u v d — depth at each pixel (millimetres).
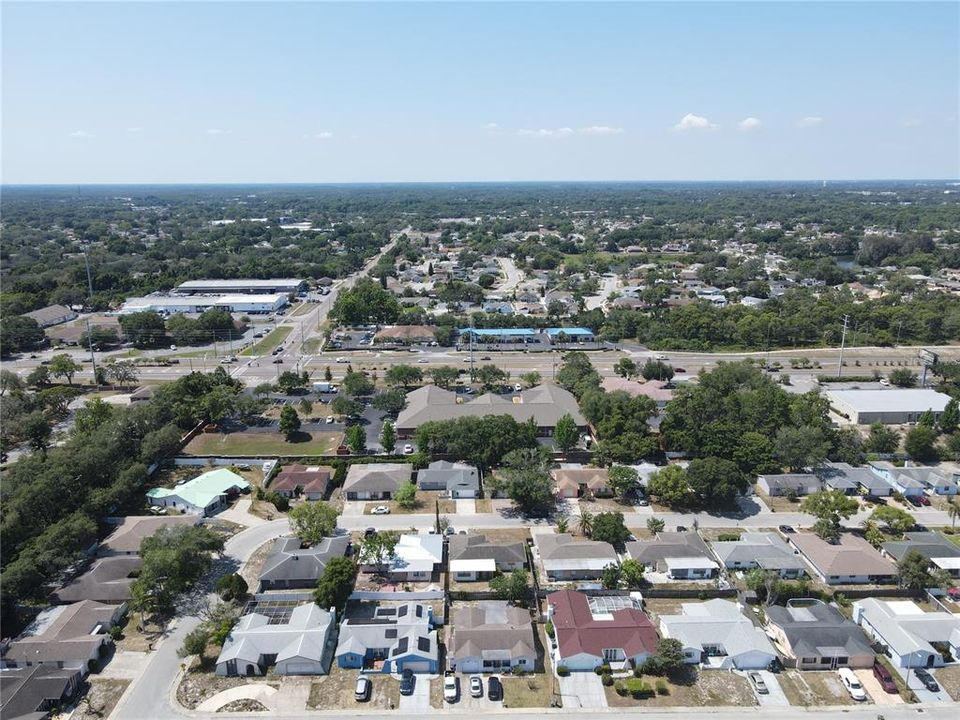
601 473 113125
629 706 68062
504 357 197500
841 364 182500
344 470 118625
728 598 85500
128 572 86375
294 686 70375
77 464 101312
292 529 100188
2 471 116125
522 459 108875
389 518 104250
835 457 122438
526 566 91062
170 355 199000
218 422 143625
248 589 86312
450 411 136125
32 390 166000
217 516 104875
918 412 144625
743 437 119438
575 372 161500
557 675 72062
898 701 68688
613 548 92188
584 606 80000
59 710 66812
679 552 91062
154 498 107812
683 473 107188
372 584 87500
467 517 104688
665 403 146875
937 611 82312
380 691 69812
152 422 125188
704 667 73438
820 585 87688
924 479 114625
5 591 77125
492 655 72500
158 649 75625
